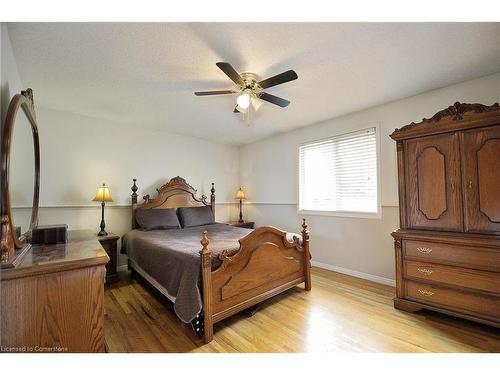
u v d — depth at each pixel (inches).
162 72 85.7
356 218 129.7
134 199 146.2
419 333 74.4
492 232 74.4
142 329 77.9
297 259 107.4
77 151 131.3
